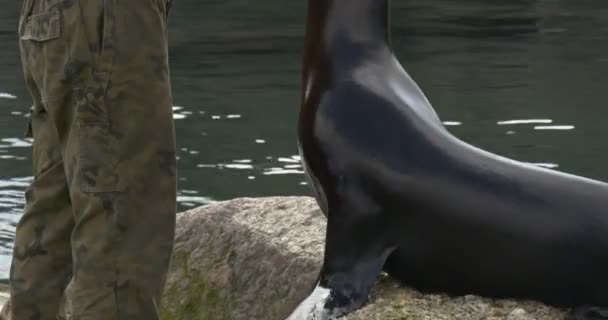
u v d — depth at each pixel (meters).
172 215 10.57
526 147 31.50
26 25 10.58
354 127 12.30
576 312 11.71
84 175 10.31
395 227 12.15
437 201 11.96
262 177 28.00
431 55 48.22
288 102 37.84
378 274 12.06
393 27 56.81
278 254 14.14
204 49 49.41
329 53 12.86
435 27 56.66
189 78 42.50
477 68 45.00
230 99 38.31
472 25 57.34
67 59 10.20
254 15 60.47
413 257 12.20
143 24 10.25
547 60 46.91
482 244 11.89
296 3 65.56
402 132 12.23
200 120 34.94
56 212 11.16
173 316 14.95
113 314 10.41
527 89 40.47
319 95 12.67
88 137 10.27
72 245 10.54
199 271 15.02
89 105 10.23
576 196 11.80
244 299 14.31
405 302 12.06
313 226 14.56
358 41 12.88
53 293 11.30
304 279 13.63
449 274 12.17
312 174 12.67
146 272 10.47
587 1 67.12
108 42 10.14
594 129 33.72
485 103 37.94
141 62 10.27
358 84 12.52
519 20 59.12
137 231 10.43
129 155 10.34
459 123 34.81
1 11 62.59
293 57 47.16
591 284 11.70
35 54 10.42
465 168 12.04
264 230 14.66
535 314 11.73
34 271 11.27
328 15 12.98
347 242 12.23
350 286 12.03
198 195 26.36
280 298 13.86
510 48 50.06
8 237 23.28
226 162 29.59
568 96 39.06
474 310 11.84
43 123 10.95
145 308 10.51
